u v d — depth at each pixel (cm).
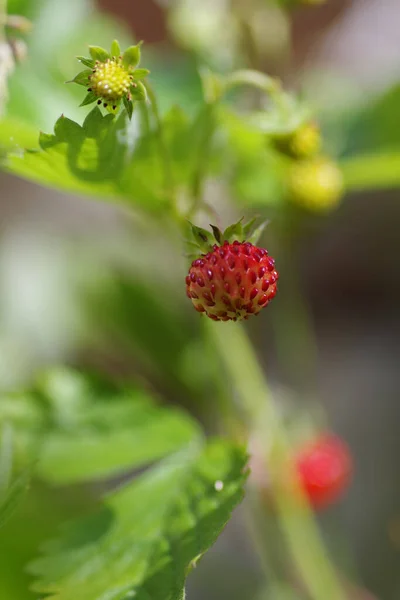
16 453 23
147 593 20
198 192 23
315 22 40
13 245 33
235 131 24
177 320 30
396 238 43
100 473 23
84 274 31
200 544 21
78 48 26
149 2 39
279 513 28
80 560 21
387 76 34
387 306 45
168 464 23
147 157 22
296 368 34
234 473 22
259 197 27
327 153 28
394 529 35
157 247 33
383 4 43
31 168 21
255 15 27
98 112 20
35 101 25
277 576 30
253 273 20
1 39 22
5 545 23
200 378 29
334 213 40
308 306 44
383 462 37
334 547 33
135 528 21
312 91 30
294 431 29
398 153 25
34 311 31
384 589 33
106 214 42
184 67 28
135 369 34
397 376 41
